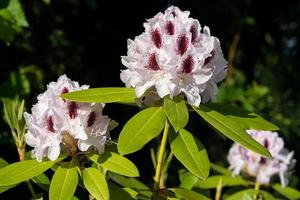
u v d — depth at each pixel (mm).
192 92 938
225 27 2949
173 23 939
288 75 3852
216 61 966
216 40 960
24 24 1623
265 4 3289
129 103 975
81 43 2459
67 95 914
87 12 2449
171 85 928
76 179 925
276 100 3689
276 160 1355
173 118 901
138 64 938
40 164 946
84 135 923
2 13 1563
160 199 1029
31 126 944
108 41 2547
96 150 963
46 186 1007
